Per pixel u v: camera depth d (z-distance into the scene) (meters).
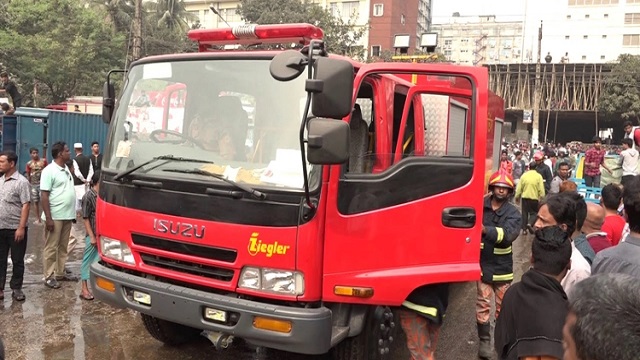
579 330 1.26
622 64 38.91
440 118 4.44
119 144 3.98
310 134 2.96
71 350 4.79
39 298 6.21
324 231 3.33
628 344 1.16
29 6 27.33
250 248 3.32
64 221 6.74
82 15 28.48
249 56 3.65
